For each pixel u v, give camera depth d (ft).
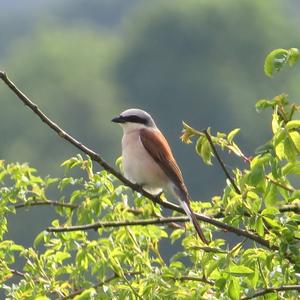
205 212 26.32
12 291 24.94
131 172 29.35
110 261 24.16
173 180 29.04
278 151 21.85
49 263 25.50
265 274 23.66
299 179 63.82
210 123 133.08
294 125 21.66
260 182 22.18
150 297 22.91
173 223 26.89
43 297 23.91
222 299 22.20
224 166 23.99
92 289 23.04
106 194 25.13
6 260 25.45
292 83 132.36
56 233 25.44
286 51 22.85
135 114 29.86
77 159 25.80
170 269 23.91
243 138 118.62
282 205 23.77
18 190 25.77
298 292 23.71
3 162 26.61
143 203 26.32
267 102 23.29
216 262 22.27
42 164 124.57
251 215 22.72
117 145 135.44
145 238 26.02
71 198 25.31
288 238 22.52
